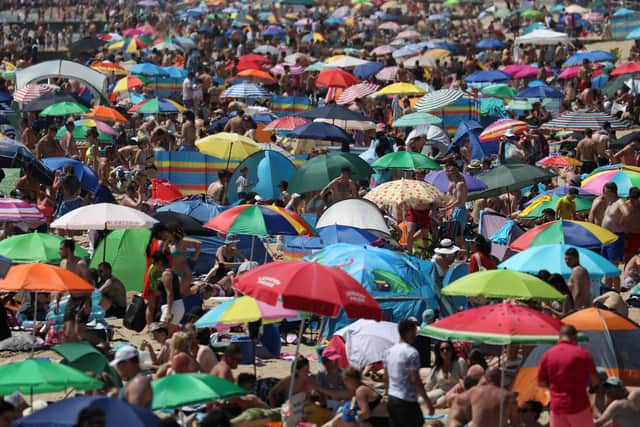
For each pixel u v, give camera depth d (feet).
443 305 118.01
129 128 262.26
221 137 189.78
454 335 79.77
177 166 192.75
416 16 527.40
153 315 116.98
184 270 118.52
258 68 332.80
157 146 213.05
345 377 86.79
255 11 574.15
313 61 368.27
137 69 313.94
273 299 80.94
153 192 169.27
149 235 135.85
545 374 78.28
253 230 123.85
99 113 234.79
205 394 76.13
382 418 84.84
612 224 140.05
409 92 256.93
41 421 64.95
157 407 75.10
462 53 429.38
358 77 330.75
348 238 134.00
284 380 91.25
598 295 123.03
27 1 590.55
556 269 109.19
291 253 140.26
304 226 126.93
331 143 223.71
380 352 98.68
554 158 194.39
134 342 115.44
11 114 240.73
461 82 326.03
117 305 118.21
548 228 123.75
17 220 133.08
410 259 122.21
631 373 89.97
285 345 117.91
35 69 248.32
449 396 89.66
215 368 87.92
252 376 92.38
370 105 284.41
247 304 95.30
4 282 96.02
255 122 236.43
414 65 342.85
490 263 117.50
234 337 109.81
